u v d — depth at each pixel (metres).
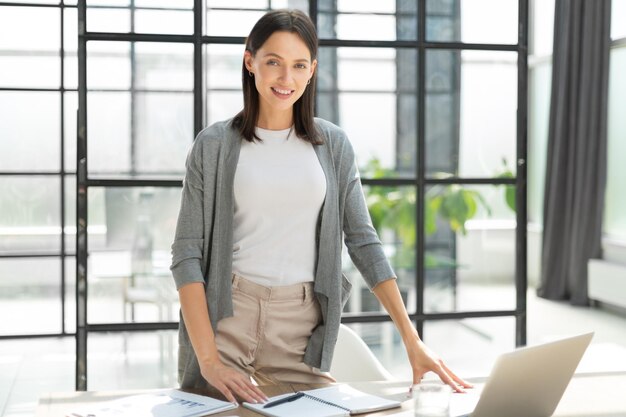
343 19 3.53
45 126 6.31
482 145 3.65
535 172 9.24
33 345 6.09
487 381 1.52
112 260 3.40
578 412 1.70
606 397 1.81
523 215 3.67
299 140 2.01
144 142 3.39
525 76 3.64
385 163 3.59
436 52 3.60
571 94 8.05
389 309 1.99
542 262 8.34
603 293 7.42
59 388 4.90
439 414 1.49
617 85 7.65
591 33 7.73
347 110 3.55
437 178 3.63
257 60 1.89
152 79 3.38
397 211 3.61
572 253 7.95
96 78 3.35
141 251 3.42
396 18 3.57
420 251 3.62
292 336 2.00
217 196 1.96
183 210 1.99
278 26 1.87
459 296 3.66
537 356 1.56
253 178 1.95
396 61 3.58
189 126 3.42
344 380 2.43
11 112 6.27
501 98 3.65
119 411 1.64
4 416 4.35
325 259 2.00
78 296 3.38
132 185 3.39
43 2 6.24
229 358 1.96
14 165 6.30
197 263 1.96
